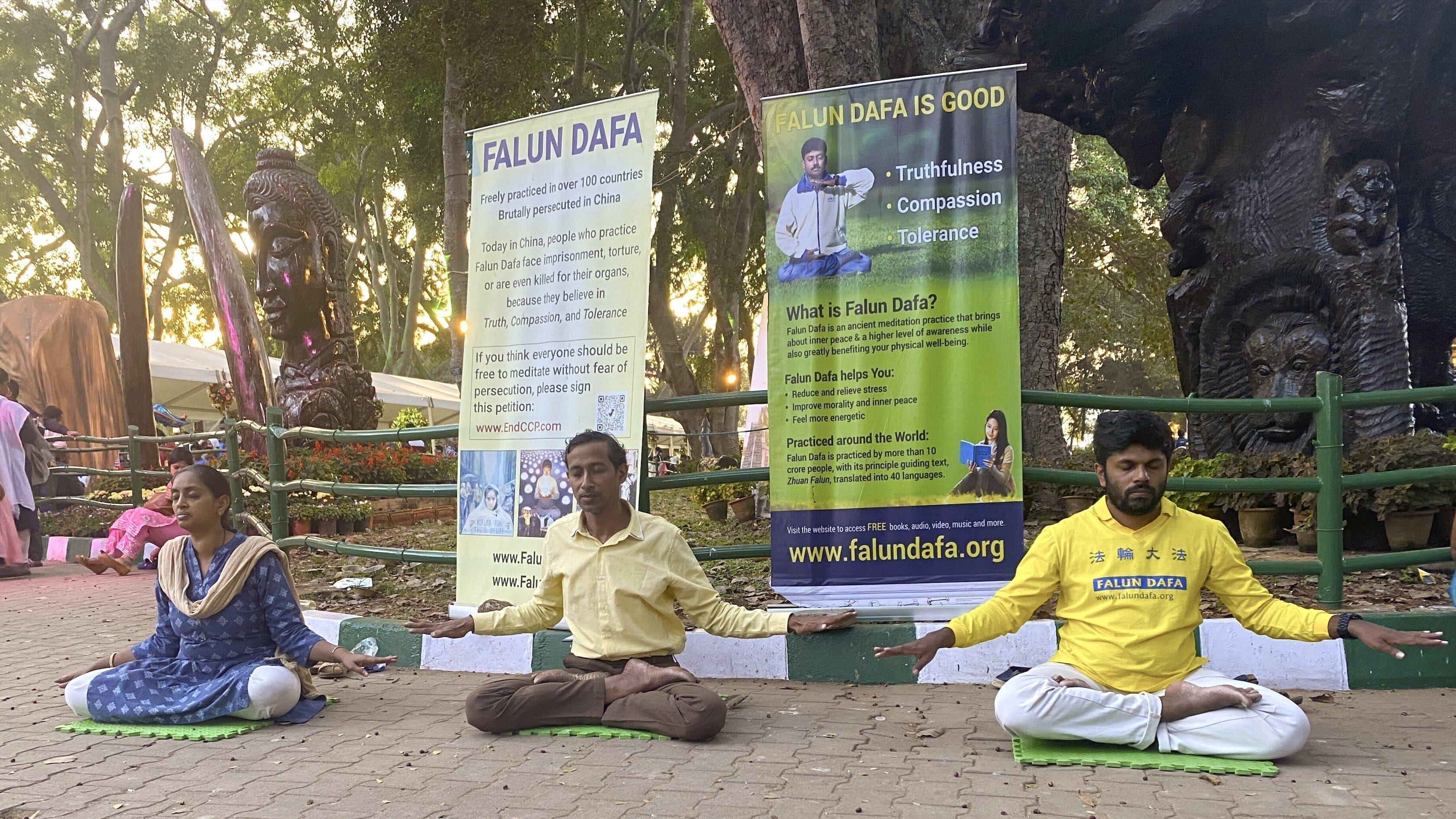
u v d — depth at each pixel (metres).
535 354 5.22
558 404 5.15
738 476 5.13
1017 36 7.75
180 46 27.78
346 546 5.95
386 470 12.65
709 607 4.12
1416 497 6.04
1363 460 6.32
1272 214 7.31
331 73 26.48
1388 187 6.84
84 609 7.36
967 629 3.48
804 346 4.83
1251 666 4.45
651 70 24.53
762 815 2.93
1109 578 3.51
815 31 8.80
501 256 5.34
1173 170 8.03
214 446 13.61
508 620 4.24
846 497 4.79
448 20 14.42
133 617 6.96
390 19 15.59
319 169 29.25
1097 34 7.45
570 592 4.16
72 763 3.56
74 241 28.78
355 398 14.68
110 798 3.18
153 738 3.88
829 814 2.93
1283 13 6.77
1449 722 3.84
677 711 3.72
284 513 6.47
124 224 13.83
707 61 24.72
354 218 32.62
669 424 32.50
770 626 4.08
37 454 10.14
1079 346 25.67
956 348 4.67
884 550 4.75
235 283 15.22
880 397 4.75
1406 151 7.78
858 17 8.86
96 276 27.62
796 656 4.80
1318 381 4.75
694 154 22.33
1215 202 7.69
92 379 15.53
